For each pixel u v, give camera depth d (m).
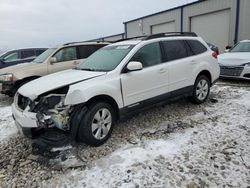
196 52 5.77
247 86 7.68
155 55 4.91
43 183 3.18
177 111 5.52
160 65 4.89
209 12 18.17
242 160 3.41
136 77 4.46
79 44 8.33
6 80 7.14
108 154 3.75
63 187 3.07
